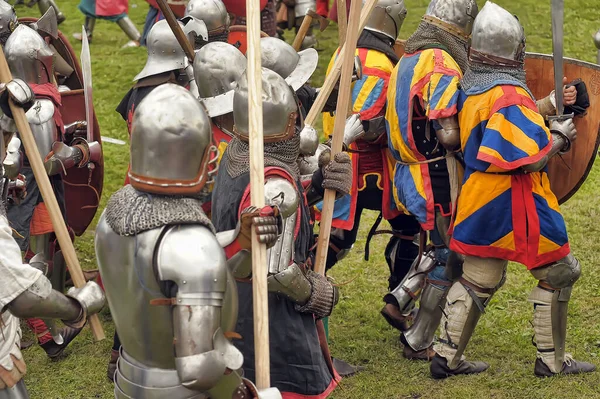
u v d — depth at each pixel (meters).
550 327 5.15
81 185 6.23
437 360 5.30
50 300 3.31
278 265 3.63
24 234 5.51
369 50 5.55
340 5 4.39
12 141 4.87
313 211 5.45
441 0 5.11
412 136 5.16
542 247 4.85
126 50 13.23
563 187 5.36
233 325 3.20
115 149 9.83
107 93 11.48
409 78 5.11
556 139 4.81
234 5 7.74
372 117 5.47
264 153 3.66
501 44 4.73
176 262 2.93
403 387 5.27
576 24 13.87
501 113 4.64
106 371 5.64
